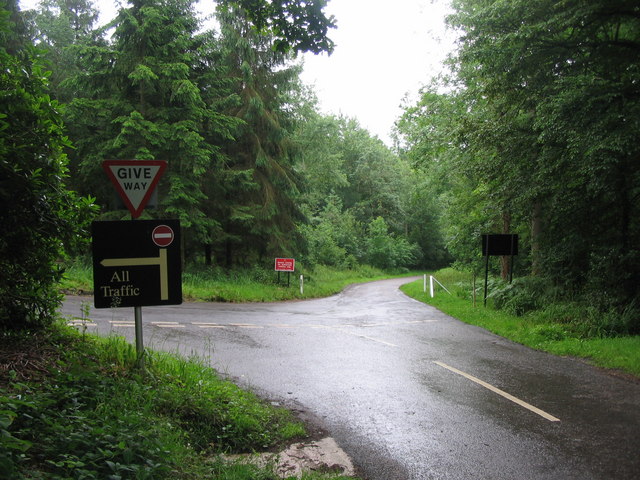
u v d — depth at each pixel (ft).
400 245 199.41
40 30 80.07
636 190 41.16
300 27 22.61
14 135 16.20
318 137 134.82
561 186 43.01
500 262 75.51
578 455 15.40
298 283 86.53
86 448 10.96
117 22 61.67
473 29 42.55
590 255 44.86
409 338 35.91
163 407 16.08
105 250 17.52
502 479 13.82
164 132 61.31
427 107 68.85
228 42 79.10
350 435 17.06
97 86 63.10
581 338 35.24
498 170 48.16
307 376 24.36
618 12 35.99
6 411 9.00
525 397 21.52
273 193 84.07
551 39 38.81
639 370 25.76
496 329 39.81
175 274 18.24
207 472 12.83
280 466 14.47
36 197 16.14
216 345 30.58
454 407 20.07
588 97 34.47
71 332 21.77
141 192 18.17
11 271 18.12
